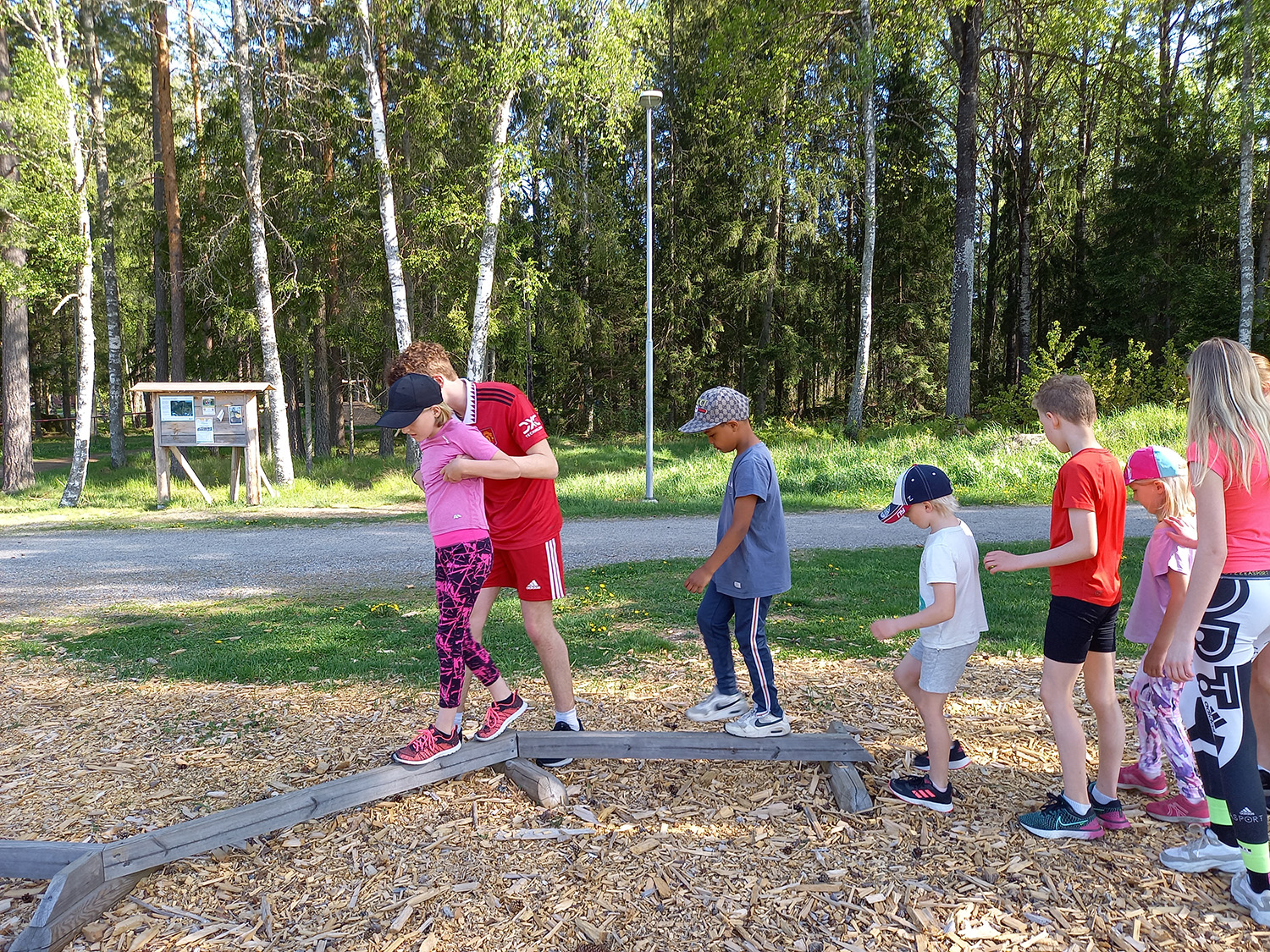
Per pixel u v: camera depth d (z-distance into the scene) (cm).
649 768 348
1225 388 250
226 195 1939
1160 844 290
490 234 1731
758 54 2167
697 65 2795
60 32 1562
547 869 274
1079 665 290
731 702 387
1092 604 281
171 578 874
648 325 1483
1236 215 2475
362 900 259
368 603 721
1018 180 3170
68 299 1596
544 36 1582
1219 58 2266
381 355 2411
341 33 1819
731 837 293
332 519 1369
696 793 326
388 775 315
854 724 396
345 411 3231
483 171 1783
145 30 1908
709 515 1345
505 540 351
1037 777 340
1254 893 251
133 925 247
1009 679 467
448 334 2138
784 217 3072
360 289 2123
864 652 521
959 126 2116
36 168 1546
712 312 3266
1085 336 2994
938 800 311
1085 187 3128
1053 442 300
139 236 2436
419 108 1870
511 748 344
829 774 337
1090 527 274
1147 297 2634
